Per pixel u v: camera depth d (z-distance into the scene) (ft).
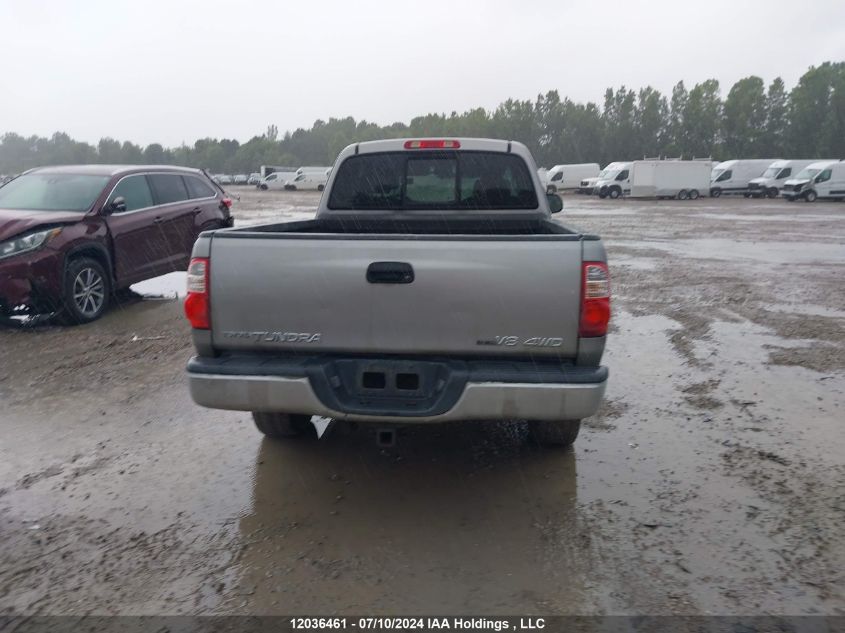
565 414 11.43
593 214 102.22
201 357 12.41
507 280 11.36
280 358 12.17
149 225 30.96
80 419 17.57
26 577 10.66
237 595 10.11
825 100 311.06
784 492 13.14
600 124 367.25
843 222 84.58
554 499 12.98
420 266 11.44
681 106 353.51
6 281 25.08
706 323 27.58
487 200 18.16
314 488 13.58
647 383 19.90
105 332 26.68
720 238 64.44
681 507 12.61
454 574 10.58
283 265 11.77
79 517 12.55
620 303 32.01
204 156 526.57
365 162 18.17
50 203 28.99
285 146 529.45
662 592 10.07
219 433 16.56
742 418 17.07
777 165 155.12
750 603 9.80
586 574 10.54
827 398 18.48
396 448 15.48
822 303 31.81
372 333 11.71
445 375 11.72
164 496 13.33
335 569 10.75
